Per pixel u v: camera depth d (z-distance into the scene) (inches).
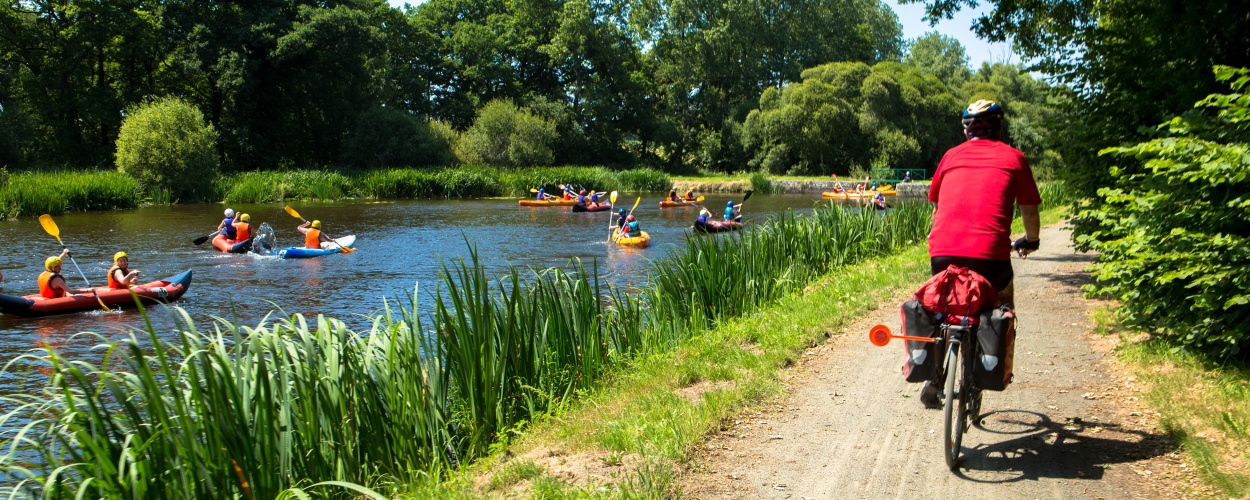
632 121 2677.2
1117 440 162.7
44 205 1038.4
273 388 170.2
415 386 189.0
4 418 151.0
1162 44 290.2
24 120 1455.5
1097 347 239.3
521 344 218.4
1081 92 325.4
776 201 1510.8
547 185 1724.9
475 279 201.9
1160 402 179.2
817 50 2839.6
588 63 2608.3
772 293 356.2
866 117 2253.9
